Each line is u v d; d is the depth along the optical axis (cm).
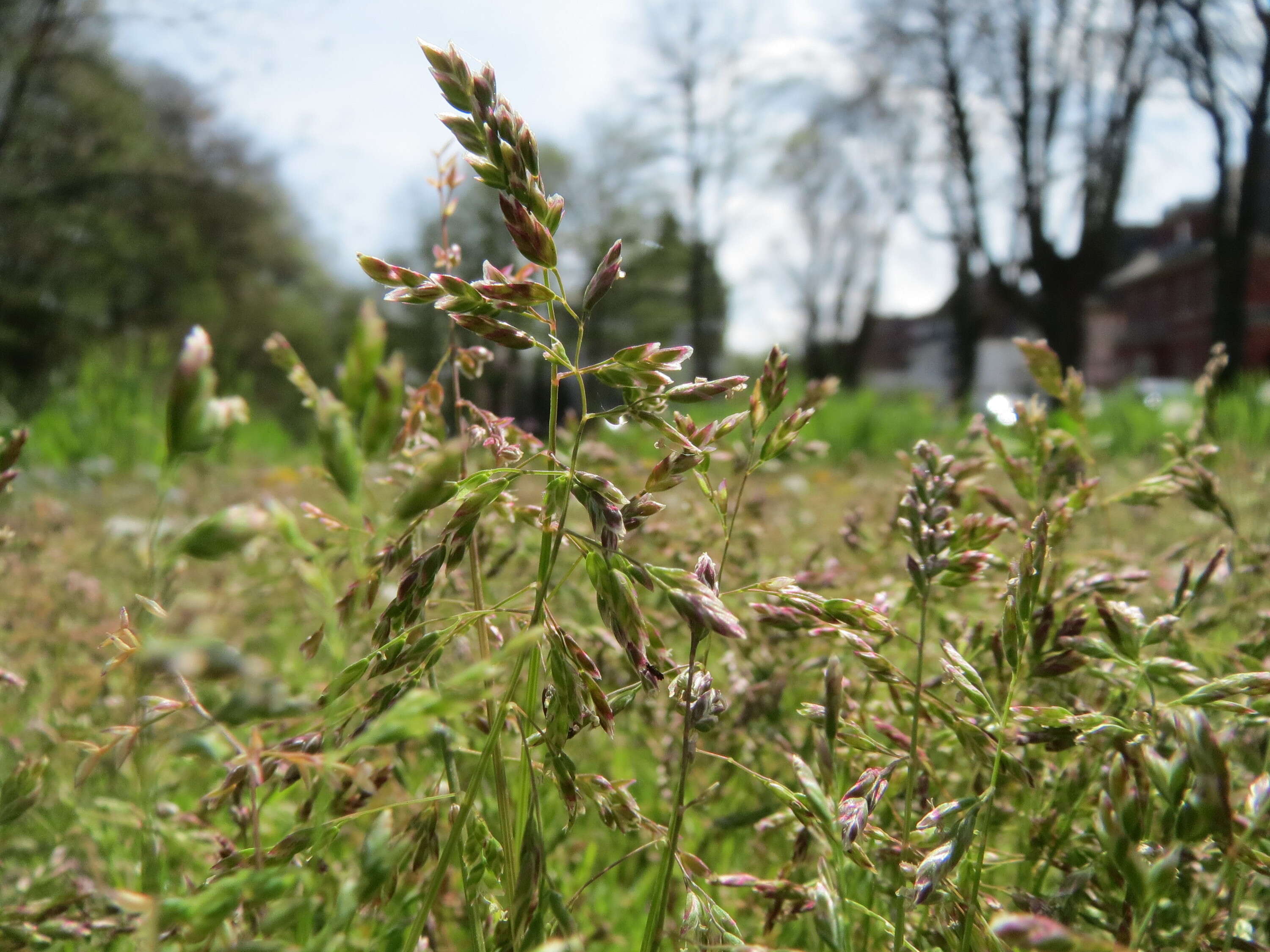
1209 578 10
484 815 10
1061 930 5
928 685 10
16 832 11
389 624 7
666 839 8
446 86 7
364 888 6
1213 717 11
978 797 7
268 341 8
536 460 9
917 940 9
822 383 9
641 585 7
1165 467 12
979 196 343
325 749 7
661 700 13
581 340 7
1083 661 8
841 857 7
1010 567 8
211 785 12
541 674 9
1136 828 6
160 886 6
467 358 10
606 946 12
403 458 9
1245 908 9
